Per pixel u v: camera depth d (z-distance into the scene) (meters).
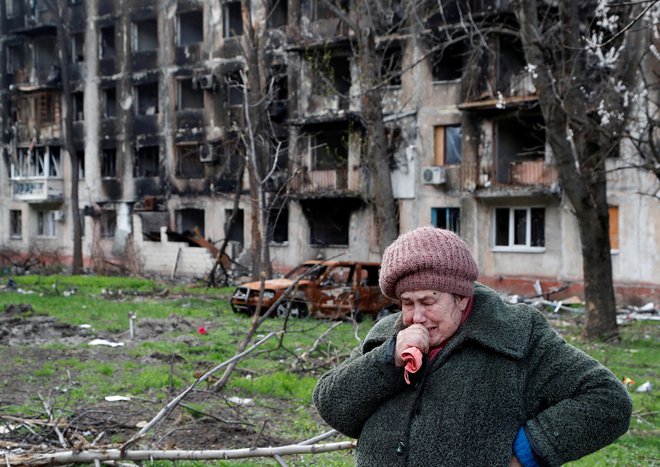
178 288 27.22
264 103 25.50
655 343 14.66
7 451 5.59
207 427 7.11
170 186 36.19
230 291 25.97
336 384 2.34
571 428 2.07
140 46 38.38
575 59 14.59
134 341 12.96
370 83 20.81
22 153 42.06
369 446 2.25
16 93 42.28
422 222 28.17
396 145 28.83
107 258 38.38
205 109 35.06
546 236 25.28
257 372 9.98
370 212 29.47
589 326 14.90
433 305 2.21
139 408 7.89
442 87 27.66
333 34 30.19
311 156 31.25
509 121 26.50
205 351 12.00
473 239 26.83
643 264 23.00
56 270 37.59
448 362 2.21
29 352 11.37
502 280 26.14
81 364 10.41
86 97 39.28
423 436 2.15
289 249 31.88
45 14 41.03
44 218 42.09
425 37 27.69
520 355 2.17
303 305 17.30
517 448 2.10
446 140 27.97
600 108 14.87
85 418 7.32
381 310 17.39
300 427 7.34
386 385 2.24
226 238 27.28
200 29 37.03
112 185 38.38
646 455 6.80
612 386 2.12
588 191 14.34
